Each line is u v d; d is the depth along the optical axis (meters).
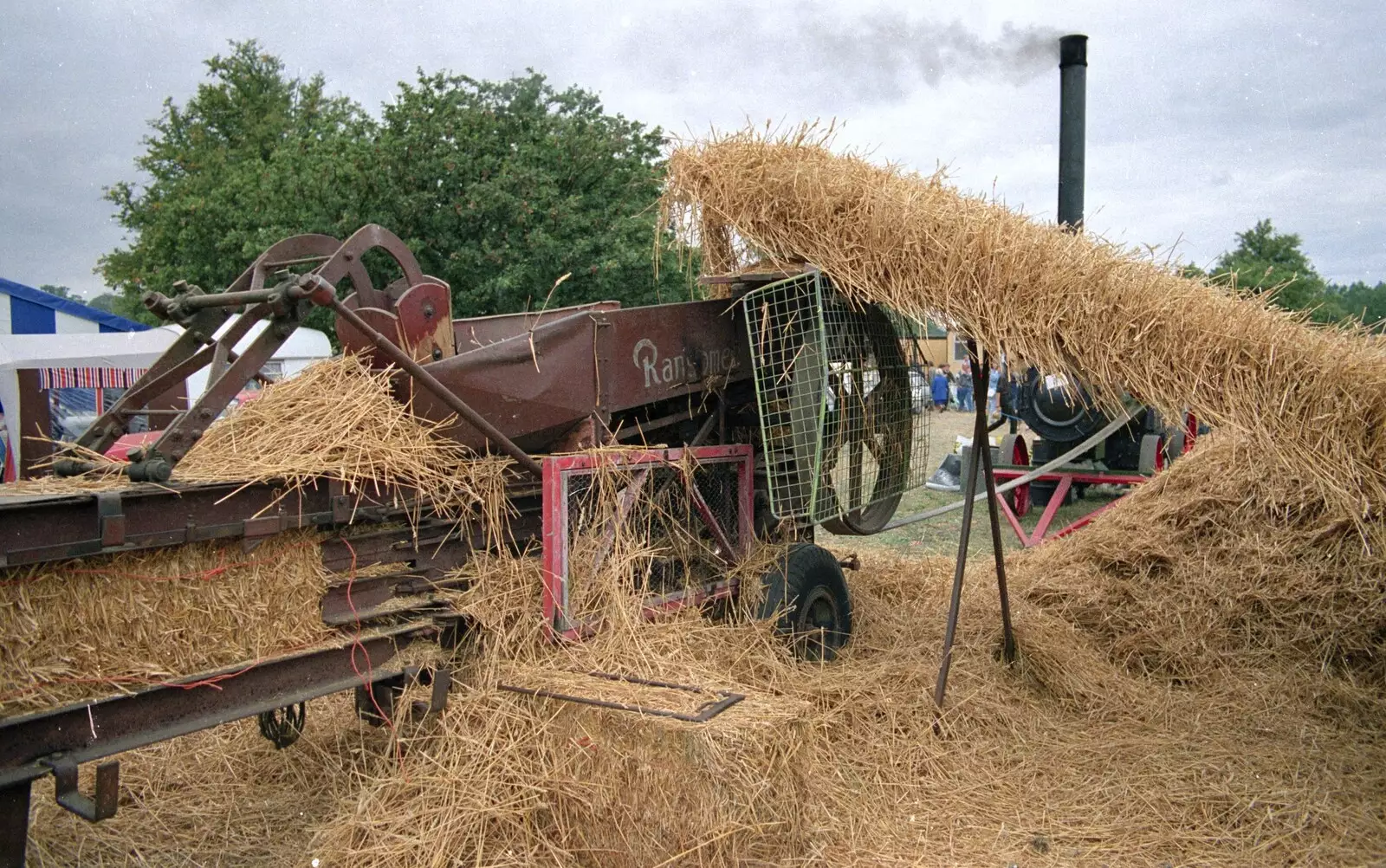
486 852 3.10
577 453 4.05
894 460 5.38
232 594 3.05
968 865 3.29
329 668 3.28
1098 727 4.51
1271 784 3.91
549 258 14.42
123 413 3.44
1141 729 4.49
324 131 26.83
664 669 3.71
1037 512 10.54
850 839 3.38
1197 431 8.88
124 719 2.75
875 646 5.20
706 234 5.05
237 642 3.07
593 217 15.04
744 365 5.27
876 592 6.30
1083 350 4.13
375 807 3.22
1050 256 4.24
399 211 14.44
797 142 4.90
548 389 4.16
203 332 3.60
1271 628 5.20
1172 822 3.63
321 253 3.94
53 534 2.61
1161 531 5.83
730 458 4.85
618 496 4.14
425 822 3.12
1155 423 9.46
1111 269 4.23
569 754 3.26
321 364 3.71
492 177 14.79
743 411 5.50
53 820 3.55
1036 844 3.45
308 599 3.28
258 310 3.36
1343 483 3.89
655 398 4.71
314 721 4.36
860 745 4.06
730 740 3.02
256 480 3.08
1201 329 4.05
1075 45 10.09
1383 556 4.20
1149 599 5.50
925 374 5.60
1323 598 5.14
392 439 3.55
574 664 3.71
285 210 16.53
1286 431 3.94
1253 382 3.97
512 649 3.77
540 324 5.00
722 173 4.77
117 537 2.71
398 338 3.76
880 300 4.37
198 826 3.59
